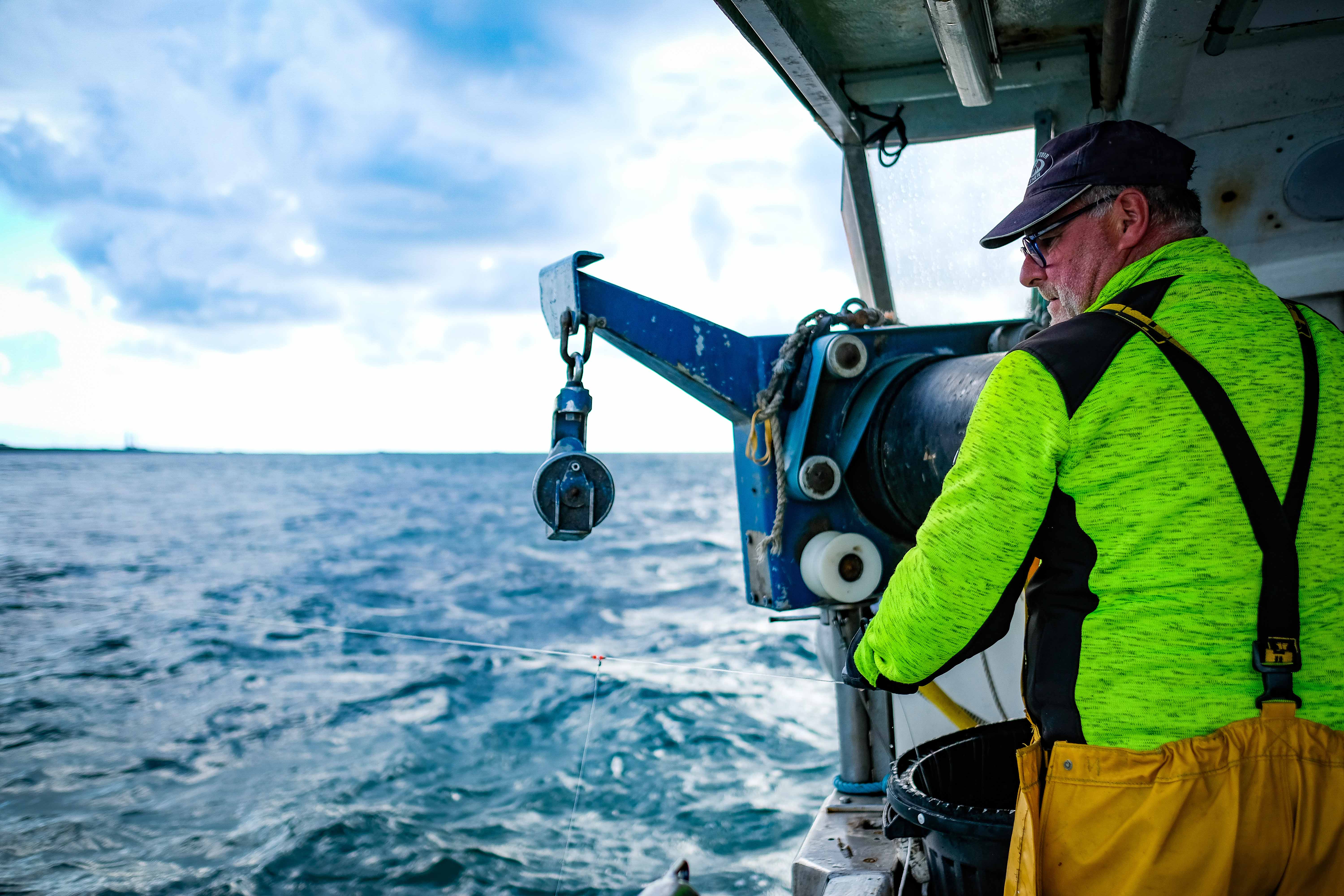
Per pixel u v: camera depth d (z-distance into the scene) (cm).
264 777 1000
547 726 1145
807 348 254
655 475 11281
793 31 266
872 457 236
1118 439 118
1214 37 250
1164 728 114
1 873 766
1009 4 264
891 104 320
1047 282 144
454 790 938
